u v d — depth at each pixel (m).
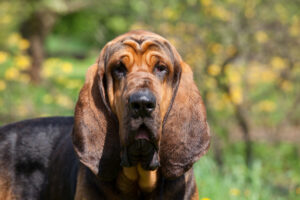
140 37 3.99
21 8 15.05
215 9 9.38
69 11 16.62
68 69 13.72
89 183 4.07
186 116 4.02
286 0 9.62
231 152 11.10
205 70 9.34
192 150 3.99
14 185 4.78
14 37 14.88
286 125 12.50
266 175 10.48
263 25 9.59
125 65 3.84
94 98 3.99
